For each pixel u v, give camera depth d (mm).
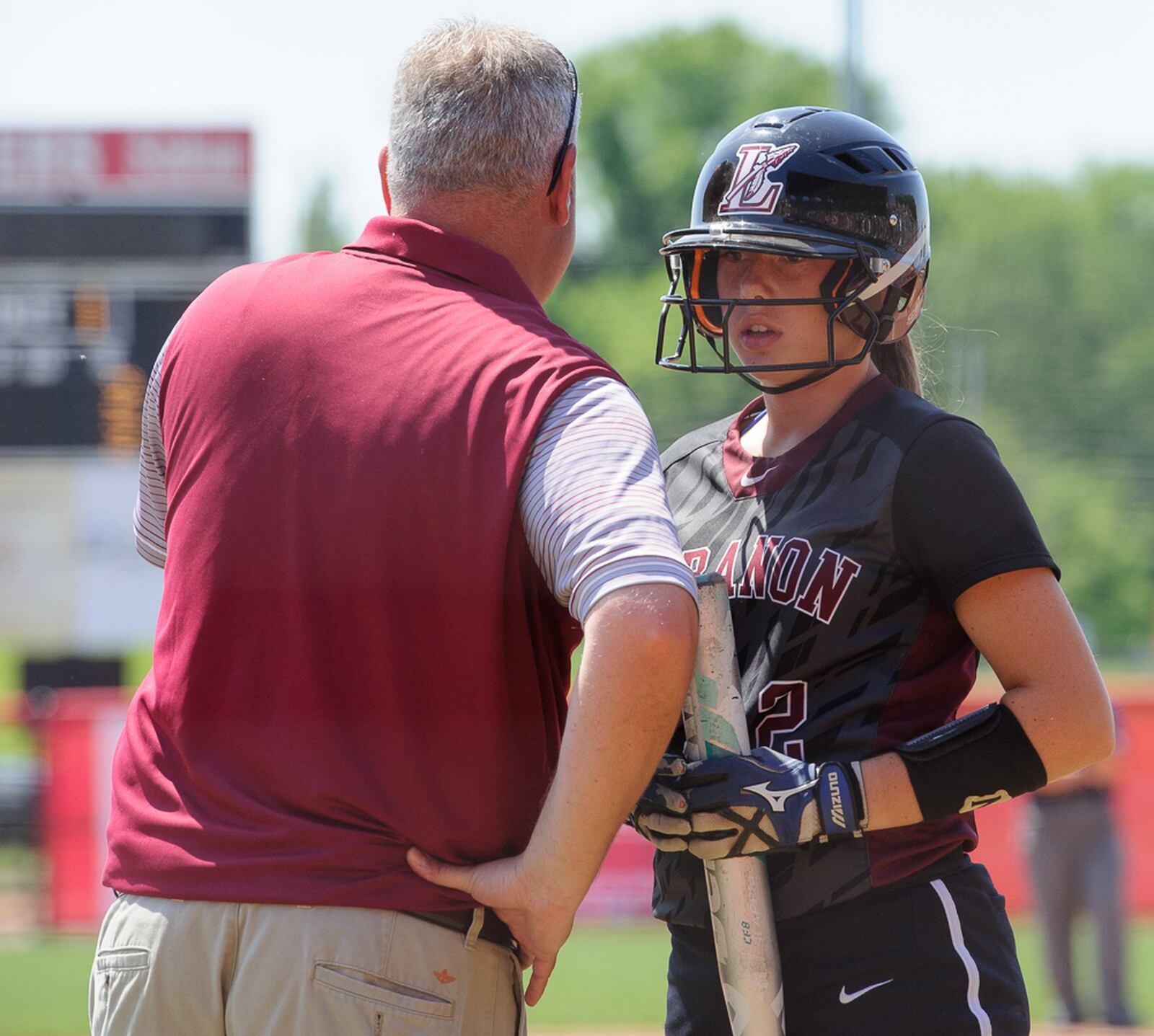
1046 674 6770
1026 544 6828
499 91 7207
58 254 40469
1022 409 71938
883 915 6953
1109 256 75188
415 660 6551
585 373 6660
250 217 40750
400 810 6555
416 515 6516
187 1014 6633
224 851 6586
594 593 6160
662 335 7824
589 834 6246
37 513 40875
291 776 6578
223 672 6738
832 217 7285
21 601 41250
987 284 73938
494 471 6488
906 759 6738
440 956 6559
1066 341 72312
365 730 6582
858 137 7492
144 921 6750
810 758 7020
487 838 6719
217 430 6934
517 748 6836
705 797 6797
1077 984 20000
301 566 6609
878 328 7465
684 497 8039
